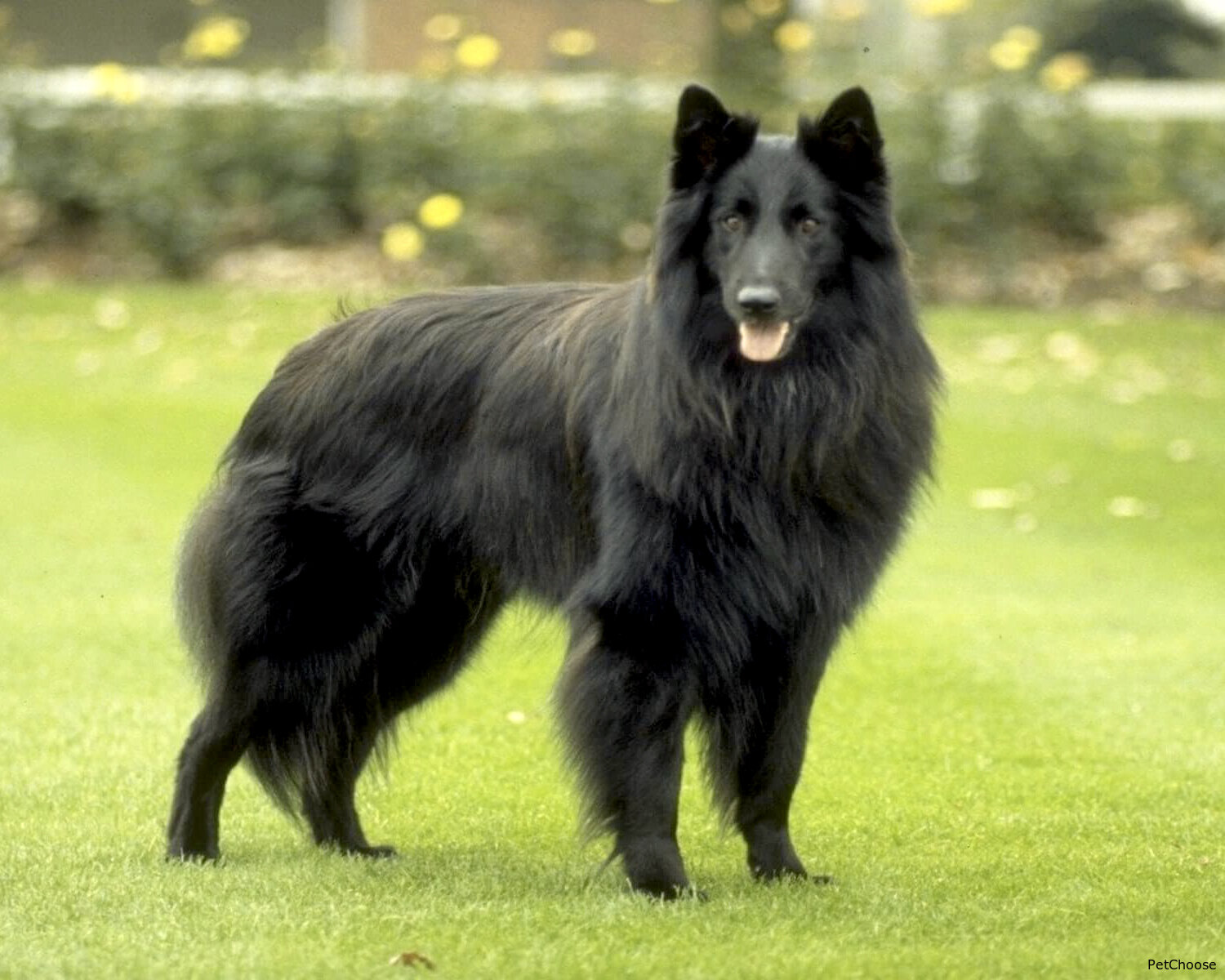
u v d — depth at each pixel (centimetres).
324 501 1021
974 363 2616
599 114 2983
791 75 2988
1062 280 2941
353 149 3048
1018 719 1332
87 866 978
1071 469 2189
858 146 921
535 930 863
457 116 3048
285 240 3056
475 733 1299
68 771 1178
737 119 917
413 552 1020
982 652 1511
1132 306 2883
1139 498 2078
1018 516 2012
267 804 1148
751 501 911
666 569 914
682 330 915
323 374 1044
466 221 2930
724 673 928
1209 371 2598
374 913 891
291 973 795
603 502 940
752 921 882
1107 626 1595
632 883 927
